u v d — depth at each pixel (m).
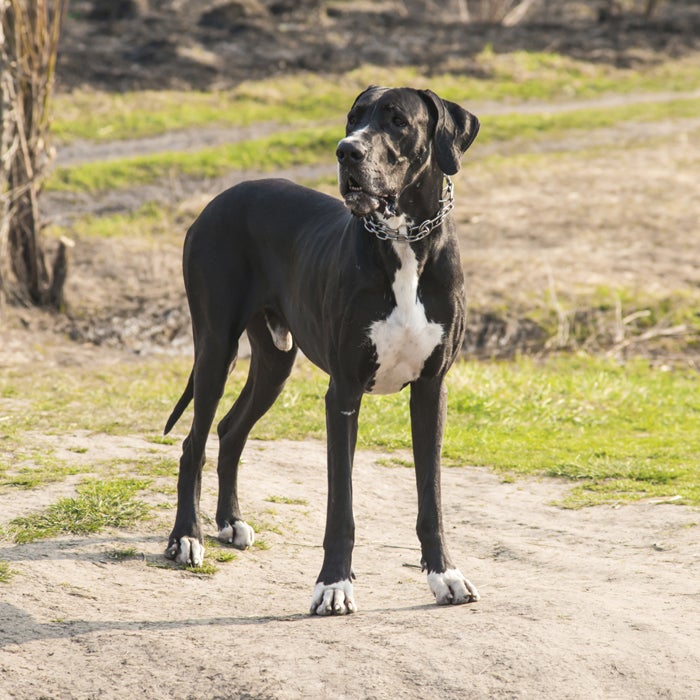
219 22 35.38
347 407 6.65
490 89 31.19
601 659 5.44
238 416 8.15
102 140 25.56
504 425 11.75
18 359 14.13
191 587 6.98
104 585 6.92
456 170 6.38
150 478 9.02
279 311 7.63
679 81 33.34
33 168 15.76
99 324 15.76
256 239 7.68
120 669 5.61
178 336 15.85
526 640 5.61
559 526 8.56
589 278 17.73
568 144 26.47
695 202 22.12
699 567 7.25
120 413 11.48
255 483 9.27
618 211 21.47
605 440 11.17
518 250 19.23
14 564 7.03
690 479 9.56
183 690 5.38
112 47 31.98
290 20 37.44
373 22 37.78
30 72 15.32
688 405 12.70
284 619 6.27
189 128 26.80
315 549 7.96
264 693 5.25
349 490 6.53
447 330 6.56
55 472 9.08
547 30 38.00
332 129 26.05
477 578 7.31
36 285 16.00
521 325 16.02
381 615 6.21
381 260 6.38
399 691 5.21
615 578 7.11
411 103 6.30
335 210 7.25
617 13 40.44
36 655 5.79
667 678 5.30
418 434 6.76
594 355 15.21
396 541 8.29
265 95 29.20
